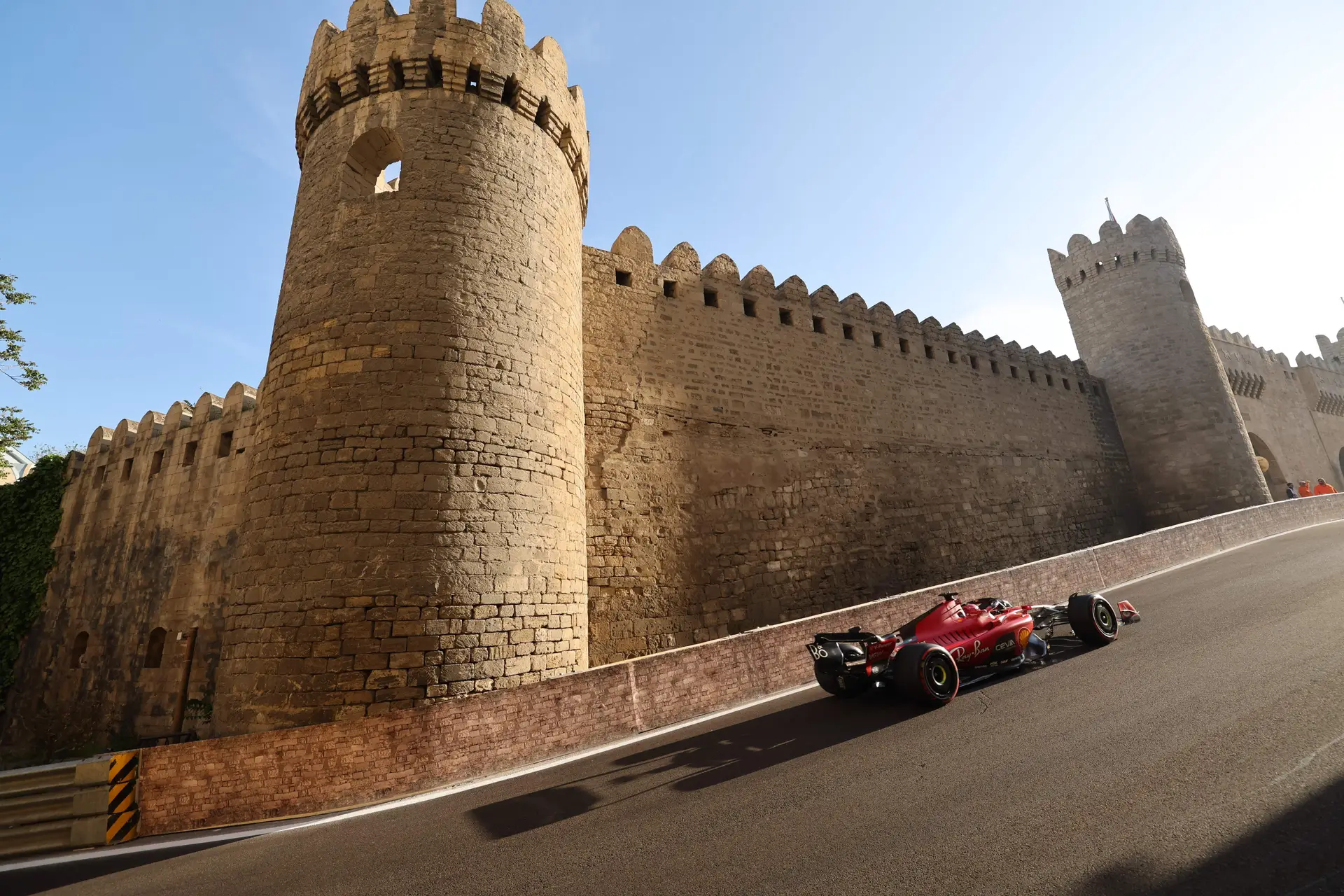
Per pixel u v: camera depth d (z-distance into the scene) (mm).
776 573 16203
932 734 6316
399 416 9234
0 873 5656
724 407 16969
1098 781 4609
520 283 10883
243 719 8242
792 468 17625
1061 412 26625
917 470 20469
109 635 16891
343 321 9859
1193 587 12375
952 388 22938
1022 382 25797
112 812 6297
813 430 18500
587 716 8016
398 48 11469
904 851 4027
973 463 22203
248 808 6527
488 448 9633
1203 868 3357
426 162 10781
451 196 10672
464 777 7113
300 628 8344
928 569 19281
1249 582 11727
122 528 18266
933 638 7895
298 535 8812
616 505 14406
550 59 12891
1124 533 26234
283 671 8203
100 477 20297
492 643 8789
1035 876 3512
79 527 19922
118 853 5930
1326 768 4242
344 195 11148
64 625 18562
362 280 10062
